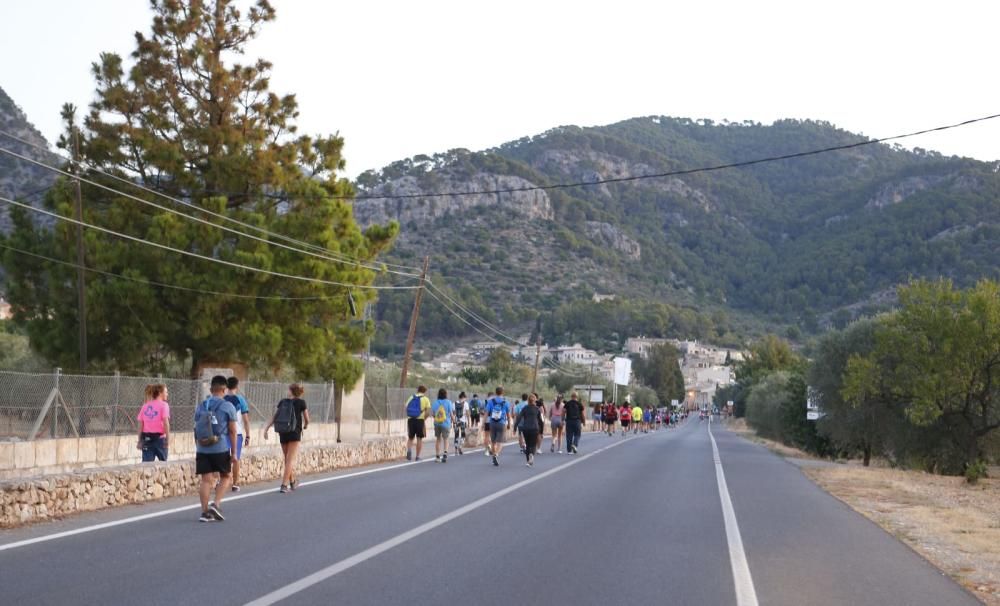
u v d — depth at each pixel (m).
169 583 8.19
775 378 81.94
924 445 40.12
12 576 8.38
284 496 15.96
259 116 38.28
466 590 8.19
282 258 35.28
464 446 37.00
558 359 193.75
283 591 7.91
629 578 9.06
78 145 34.81
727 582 9.04
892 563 10.92
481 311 197.62
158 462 15.95
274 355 35.03
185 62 36.53
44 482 12.29
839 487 23.17
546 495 17.02
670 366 184.38
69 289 33.75
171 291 33.53
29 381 18.02
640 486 19.70
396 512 13.80
